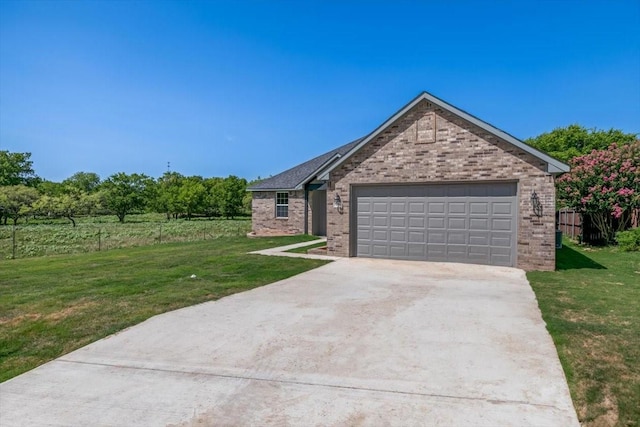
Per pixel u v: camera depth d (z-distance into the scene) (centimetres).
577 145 3853
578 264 1147
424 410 339
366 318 611
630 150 1609
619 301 694
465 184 1134
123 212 4622
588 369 409
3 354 484
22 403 360
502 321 586
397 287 838
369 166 1241
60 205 4088
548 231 1023
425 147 1162
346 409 343
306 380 401
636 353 448
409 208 1209
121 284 870
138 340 523
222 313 641
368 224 1266
